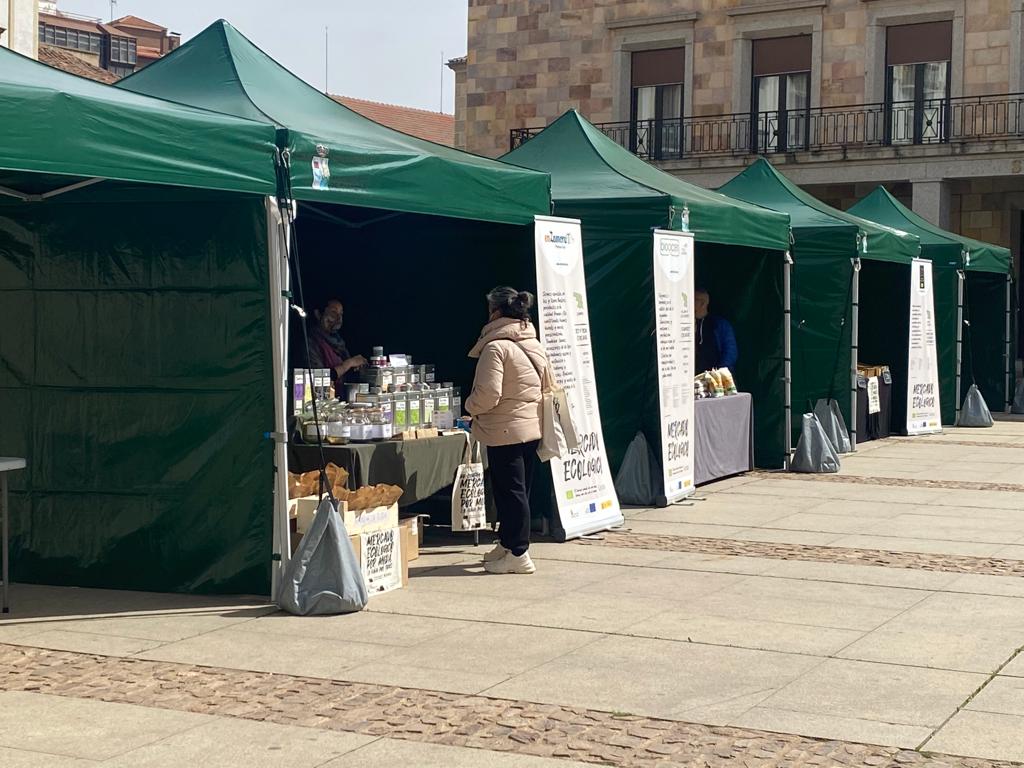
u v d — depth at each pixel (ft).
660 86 109.50
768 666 21.94
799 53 103.86
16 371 28.30
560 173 41.60
